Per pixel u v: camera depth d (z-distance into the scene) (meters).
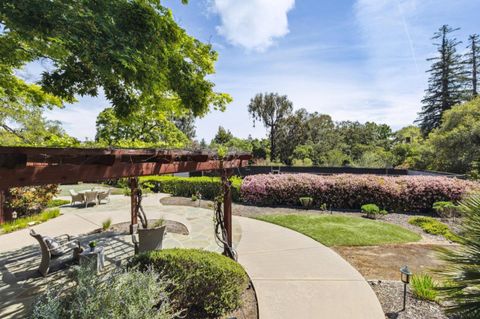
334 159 23.28
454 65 24.23
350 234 5.77
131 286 2.41
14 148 1.51
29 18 2.10
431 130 24.11
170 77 3.50
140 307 2.26
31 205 8.14
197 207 9.09
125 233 5.97
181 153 2.94
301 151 24.70
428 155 16.36
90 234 5.93
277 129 27.36
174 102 4.52
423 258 4.52
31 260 4.39
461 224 2.79
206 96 4.12
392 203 8.56
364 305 3.00
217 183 10.77
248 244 5.26
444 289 2.42
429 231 6.09
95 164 2.10
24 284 3.57
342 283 3.56
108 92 3.33
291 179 9.69
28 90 4.38
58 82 2.85
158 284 2.55
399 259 4.48
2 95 4.46
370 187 8.71
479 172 10.45
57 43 2.55
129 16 2.76
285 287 3.46
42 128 7.40
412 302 3.06
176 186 11.96
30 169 1.67
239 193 10.05
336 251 4.89
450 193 8.19
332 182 9.13
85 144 3.38
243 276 3.10
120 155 2.19
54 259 4.35
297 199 9.34
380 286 3.50
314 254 4.70
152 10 2.90
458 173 14.29
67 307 2.29
